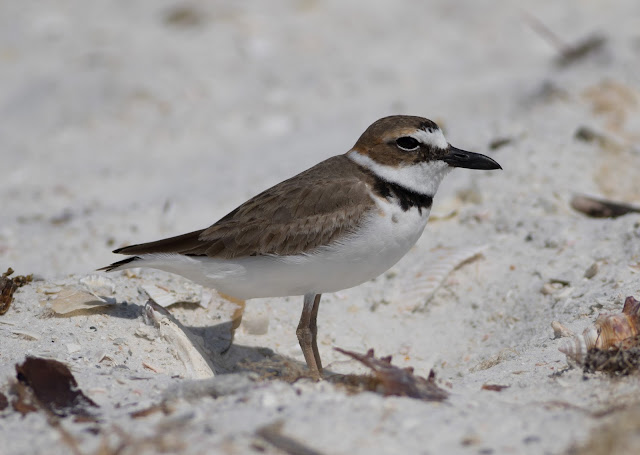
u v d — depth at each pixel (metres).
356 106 20.81
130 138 20.16
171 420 6.77
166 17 25.77
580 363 8.10
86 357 8.71
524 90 19.69
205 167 18.00
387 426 6.56
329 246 8.89
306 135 19.20
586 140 14.84
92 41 24.52
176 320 9.66
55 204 16.56
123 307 9.89
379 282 11.73
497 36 25.02
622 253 11.05
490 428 6.56
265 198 9.23
